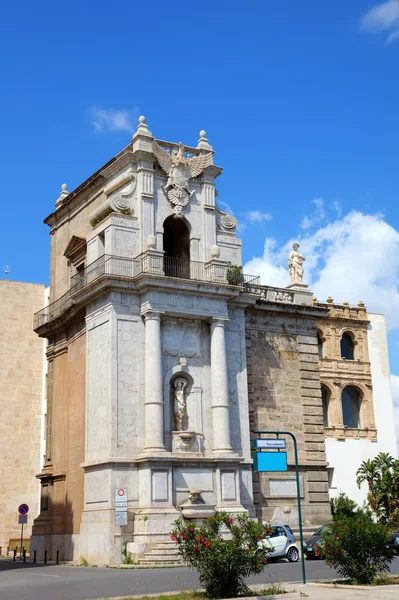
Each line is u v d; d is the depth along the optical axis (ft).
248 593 62.44
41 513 136.46
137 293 120.16
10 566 120.57
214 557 61.62
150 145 128.16
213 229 132.87
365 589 63.87
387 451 219.61
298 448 135.33
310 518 132.67
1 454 184.96
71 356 134.51
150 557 105.09
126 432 114.21
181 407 119.55
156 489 111.04
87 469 118.01
